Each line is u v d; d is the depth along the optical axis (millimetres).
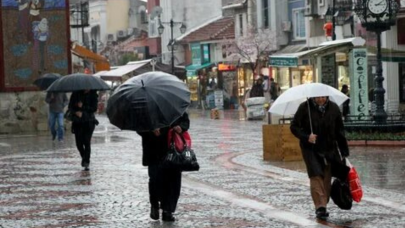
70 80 29234
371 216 18688
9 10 50500
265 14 87125
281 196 22031
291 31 83812
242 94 90375
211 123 61094
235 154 34656
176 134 18641
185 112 18797
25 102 51312
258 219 18594
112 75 87875
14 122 51000
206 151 36188
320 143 18734
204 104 94625
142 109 18172
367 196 21672
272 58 47969
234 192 22969
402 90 60094
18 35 50875
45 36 51375
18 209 20781
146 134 18750
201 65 100125
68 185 25250
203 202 21250
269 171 28047
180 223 18344
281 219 18531
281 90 78688
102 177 27094
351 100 40344
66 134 50000
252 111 64062
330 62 42406
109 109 18688
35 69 51312
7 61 50688
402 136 36625
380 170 27500
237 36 94812
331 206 20250
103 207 20875
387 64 59344
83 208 20766
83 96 29312
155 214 18797
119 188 24375
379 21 38250
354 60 40219
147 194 23016
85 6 81562
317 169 18547
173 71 89188
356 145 36875
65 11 51781
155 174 18672
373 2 38094
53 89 29250
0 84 50562
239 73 91125
